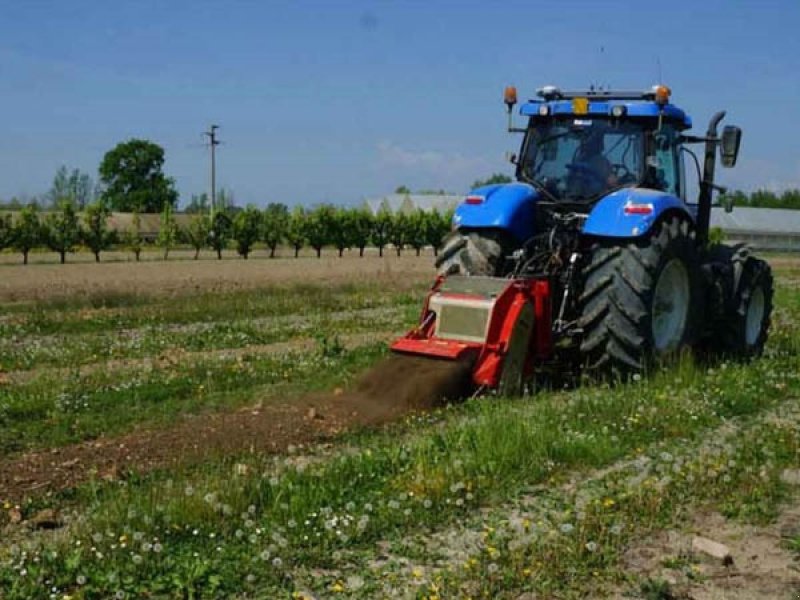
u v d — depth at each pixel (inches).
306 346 460.1
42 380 358.6
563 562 185.0
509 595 173.3
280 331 518.6
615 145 372.5
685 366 351.3
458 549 193.9
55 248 1472.7
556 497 224.1
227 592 172.7
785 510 221.9
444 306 321.1
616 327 337.7
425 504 210.7
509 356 315.3
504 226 348.2
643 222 337.7
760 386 347.6
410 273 1095.6
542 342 329.1
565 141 380.5
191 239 1722.4
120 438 277.3
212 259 1651.1
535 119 389.1
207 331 519.8
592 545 187.5
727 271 408.2
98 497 221.1
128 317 592.7
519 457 244.2
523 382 324.2
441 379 305.4
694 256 368.8
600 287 341.1
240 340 483.8
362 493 221.8
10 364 410.3
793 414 316.8
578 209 371.2
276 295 734.5
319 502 212.8
